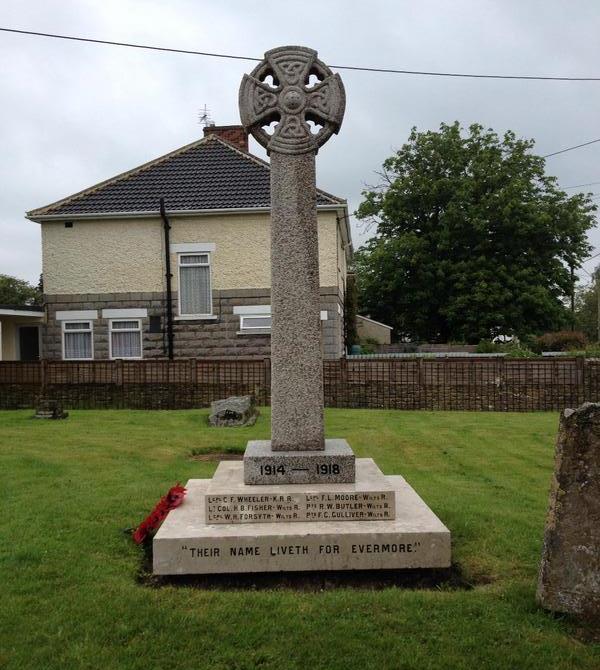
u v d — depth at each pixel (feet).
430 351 103.86
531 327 120.67
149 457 31.94
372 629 13.51
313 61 19.06
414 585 15.88
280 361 18.69
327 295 67.46
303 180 18.76
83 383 55.42
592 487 14.03
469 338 117.50
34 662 12.37
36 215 68.69
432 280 120.26
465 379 53.42
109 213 68.03
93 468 29.07
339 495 16.96
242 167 73.51
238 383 54.65
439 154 124.47
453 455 33.60
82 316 69.31
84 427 41.70
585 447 14.10
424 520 16.90
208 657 12.59
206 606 14.51
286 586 15.76
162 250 68.90
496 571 16.72
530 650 12.75
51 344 69.62
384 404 53.98
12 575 16.26
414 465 31.14
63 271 69.46
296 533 15.85
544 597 14.26
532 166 122.52
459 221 116.16
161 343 68.85
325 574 15.96
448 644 12.94
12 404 56.08
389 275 123.95
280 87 18.95
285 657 12.57
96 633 13.41
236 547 15.78
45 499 23.24
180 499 18.74
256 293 68.23
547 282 121.90
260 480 17.92
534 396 52.85
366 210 131.85
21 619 14.01
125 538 19.12
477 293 112.78
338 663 12.34
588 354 73.97
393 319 134.00
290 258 18.69
